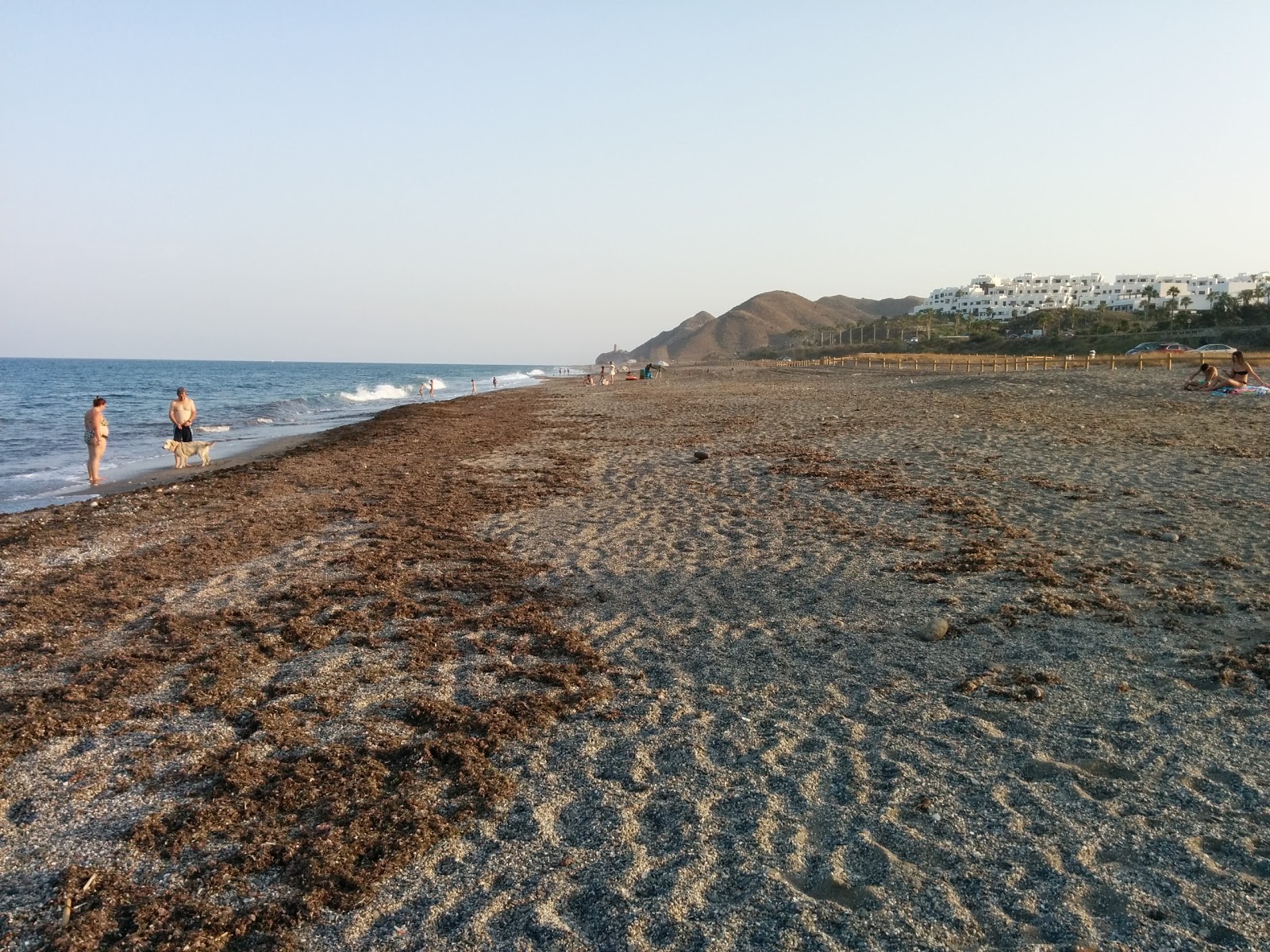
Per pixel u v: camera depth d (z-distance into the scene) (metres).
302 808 3.97
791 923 3.09
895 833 3.67
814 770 4.26
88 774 4.36
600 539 9.48
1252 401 21.56
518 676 5.61
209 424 29.98
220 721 4.96
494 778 4.24
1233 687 5.07
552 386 63.75
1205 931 2.97
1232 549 8.13
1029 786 4.04
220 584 7.95
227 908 3.25
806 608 6.89
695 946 2.98
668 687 5.40
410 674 5.66
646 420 25.36
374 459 17.06
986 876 3.35
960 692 5.16
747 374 73.19
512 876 3.44
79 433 26.19
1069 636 6.03
